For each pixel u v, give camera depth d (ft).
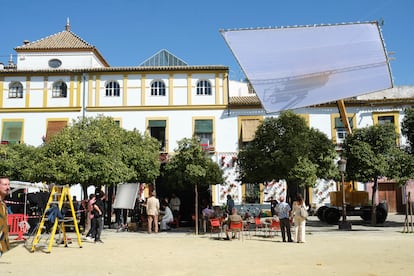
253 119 100.22
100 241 50.62
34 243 43.78
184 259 37.06
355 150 68.74
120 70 102.78
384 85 47.44
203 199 76.69
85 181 59.47
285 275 28.86
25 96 103.30
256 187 97.45
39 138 101.50
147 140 82.28
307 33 43.04
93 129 63.77
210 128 100.78
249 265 33.37
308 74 46.50
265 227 61.87
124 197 68.64
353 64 45.57
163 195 91.30
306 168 61.11
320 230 66.03
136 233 63.36
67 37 117.39
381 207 77.77
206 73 102.94
